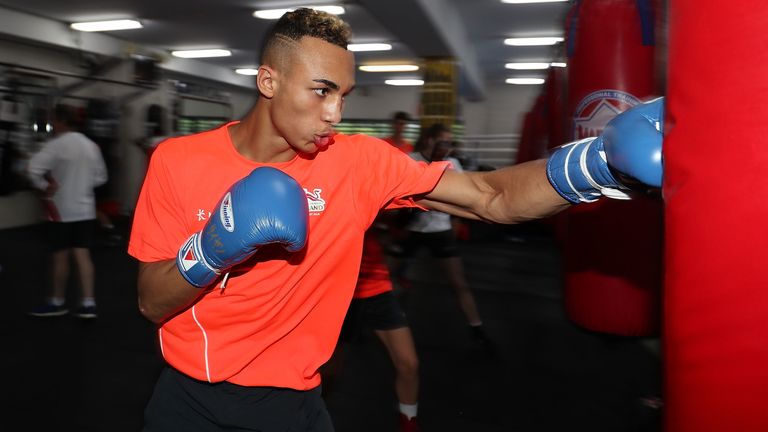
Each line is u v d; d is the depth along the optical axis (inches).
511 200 43.9
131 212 303.1
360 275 81.4
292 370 43.3
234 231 35.5
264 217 35.1
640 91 89.4
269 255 41.4
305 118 37.7
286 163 42.4
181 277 37.7
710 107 26.9
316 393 46.6
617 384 109.8
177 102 332.5
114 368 113.6
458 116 310.0
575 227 101.8
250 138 41.7
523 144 198.7
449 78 280.8
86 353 121.3
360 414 96.4
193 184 41.6
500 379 112.5
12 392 102.3
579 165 39.0
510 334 140.3
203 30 279.0
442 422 94.3
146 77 289.3
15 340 128.6
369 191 44.4
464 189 46.3
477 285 193.9
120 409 96.5
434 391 106.5
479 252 259.6
